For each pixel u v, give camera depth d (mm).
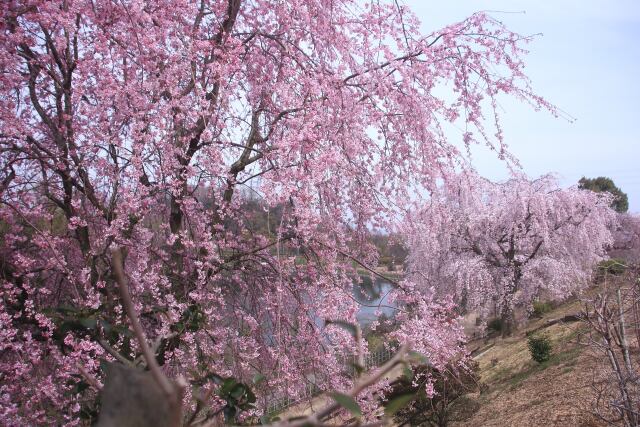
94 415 2168
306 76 4281
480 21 4555
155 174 3969
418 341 4035
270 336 4672
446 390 7074
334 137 4211
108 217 3838
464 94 4762
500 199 16469
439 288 14578
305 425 821
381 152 4910
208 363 3623
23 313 3484
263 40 4809
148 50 3746
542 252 16438
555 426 7598
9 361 3500
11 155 3914
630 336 7043
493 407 9914
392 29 4582
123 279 735
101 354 3088
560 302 18484
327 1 4367
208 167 3986
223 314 4703
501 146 4789
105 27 3777
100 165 3750
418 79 4582
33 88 3822
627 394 5098
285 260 4422
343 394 877
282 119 4566
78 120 3789
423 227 5238
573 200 16266
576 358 10289
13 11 3383
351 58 4453
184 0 3910
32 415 3104
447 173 4762
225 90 4105
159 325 3697
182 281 4227
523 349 13469
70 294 3977
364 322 4812
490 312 16562
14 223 3828
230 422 1784
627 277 6129
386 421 898
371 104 4625
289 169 3906
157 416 622
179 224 4379
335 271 4527
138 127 3611
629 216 25203
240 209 4727
